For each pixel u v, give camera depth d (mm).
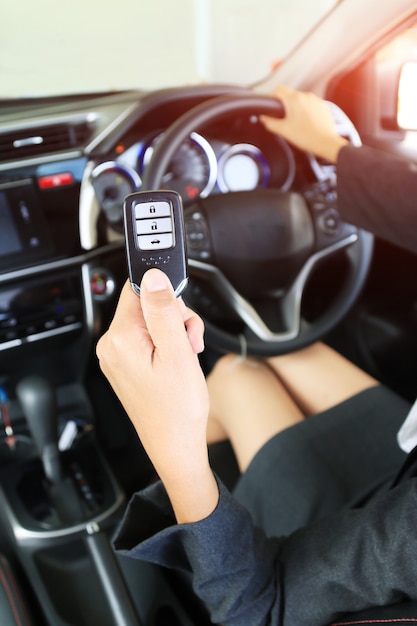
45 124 920
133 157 960
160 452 385
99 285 1021
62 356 1136
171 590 829
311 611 463
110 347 356
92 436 1136
